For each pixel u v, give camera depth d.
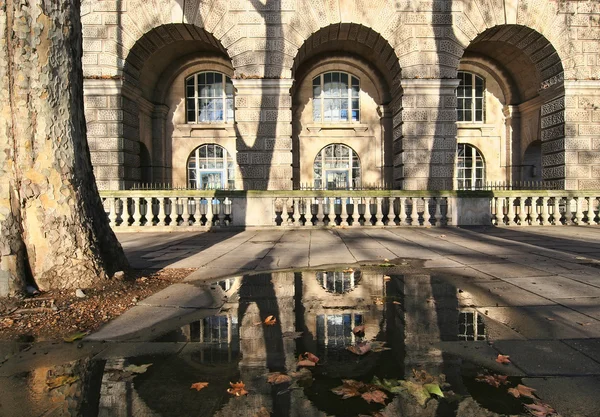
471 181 22.41
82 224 4.84
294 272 6.12
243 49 16.39
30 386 2.62
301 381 2.64
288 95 16.48
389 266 6.50
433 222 14.02
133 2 16.45
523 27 16.91
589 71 16.88
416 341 3.31
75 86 4.95
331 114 22.06
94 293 4.60
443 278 5.56
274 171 16.56
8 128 4.49
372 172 21.73
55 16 4.68
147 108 20.33
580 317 3.83
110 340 3.41
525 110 21.00
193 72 21.72
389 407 2.32
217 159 22.14
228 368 2.85
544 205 13.79
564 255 7.29
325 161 22.08
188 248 8.89
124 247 9.16
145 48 17.62
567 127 16.95
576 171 16.92
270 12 16.34
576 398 2.39
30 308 4.17
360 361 2.94
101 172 16.86
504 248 8.29
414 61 16.72
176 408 2.33
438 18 16.66
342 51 20.98
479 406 2.31
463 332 3.50
